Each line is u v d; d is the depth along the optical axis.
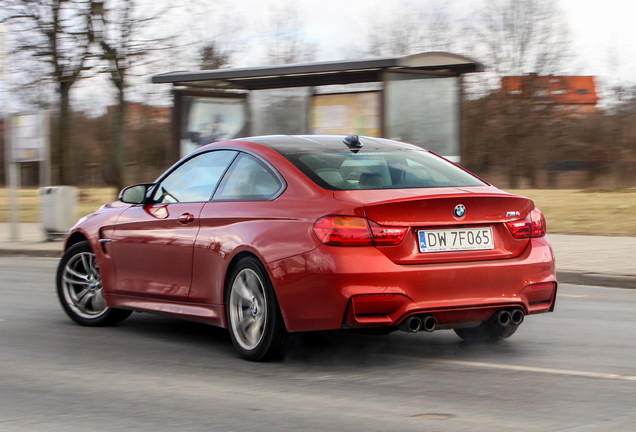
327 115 18.97
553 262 6.56
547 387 5.70
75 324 8.43
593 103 50.44
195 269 6.96
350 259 5.87
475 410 5.12
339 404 5.29
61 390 5.72
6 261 15.63
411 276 5.93
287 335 6.34
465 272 6.09
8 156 19.12
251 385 5.81
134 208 7.79
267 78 19.27
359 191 6.21
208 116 20.45
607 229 17.75
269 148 6.82
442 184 6.56
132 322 8.49
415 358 6.66
